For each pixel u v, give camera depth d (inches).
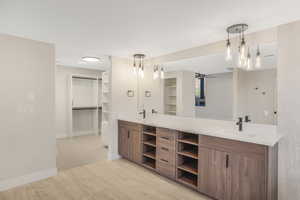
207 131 90.7
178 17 74.2
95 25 83.3
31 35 97.4
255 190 72.7
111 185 102.2
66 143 187.6
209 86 112.7
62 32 92.4
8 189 96.1
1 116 94.2
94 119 235.8
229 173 80.5
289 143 78.6
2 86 94.5
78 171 120.5
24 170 101.8
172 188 99.3
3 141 94.9
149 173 118.4
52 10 68.7
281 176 80.4
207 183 88.4
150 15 72.7
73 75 205.5
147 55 139.0
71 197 89.8
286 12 68.8
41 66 108.1
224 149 82.2
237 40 95.9
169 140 107.9
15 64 98.7
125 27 85.4
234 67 101.5
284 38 79.6
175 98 130.3
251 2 61.9
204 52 110.7
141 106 155.3
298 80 76.2
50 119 112.0
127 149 139.3
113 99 144.6
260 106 92.4
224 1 61.5
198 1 61.7
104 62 177.2
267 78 89.9
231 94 103.1
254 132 87.3
